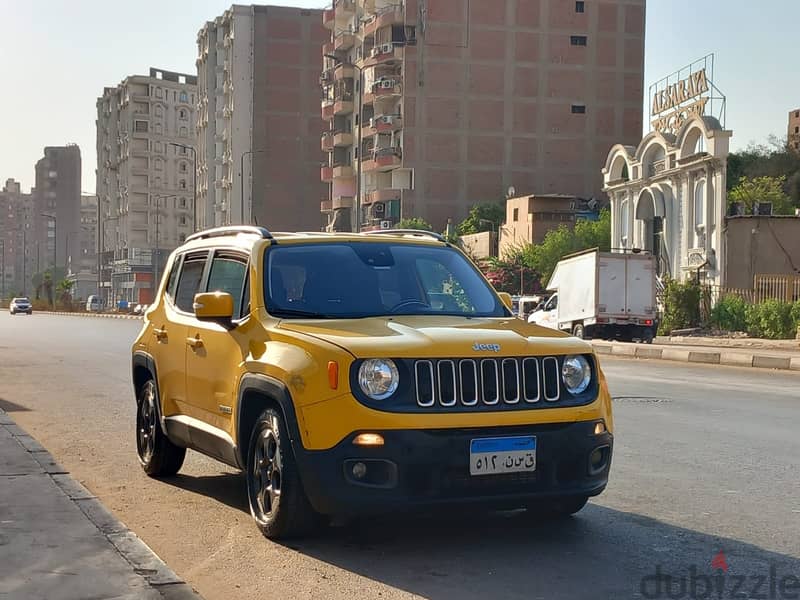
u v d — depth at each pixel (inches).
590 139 3255.4
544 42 3223.4
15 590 183.2
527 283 2204.7
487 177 3193.9
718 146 1536.7
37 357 942.4
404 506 209.2
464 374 216.1
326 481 212.1
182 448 319.9
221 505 282.4
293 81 4210.1
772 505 276.8
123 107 6190.9
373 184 3319.4
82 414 500.1
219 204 4552.2
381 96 3161.9
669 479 314.2
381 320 241.4
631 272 1289.4
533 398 221.5
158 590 183.8
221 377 259.0
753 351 1087.0
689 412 494.0
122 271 5570.9
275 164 4188.0
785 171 2940.5
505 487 216.5
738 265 1545.3
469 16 3176.7
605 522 256.2
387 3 3292.3
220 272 281.7
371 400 210.7
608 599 191.9
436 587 200.2
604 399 231.6
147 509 277.9
